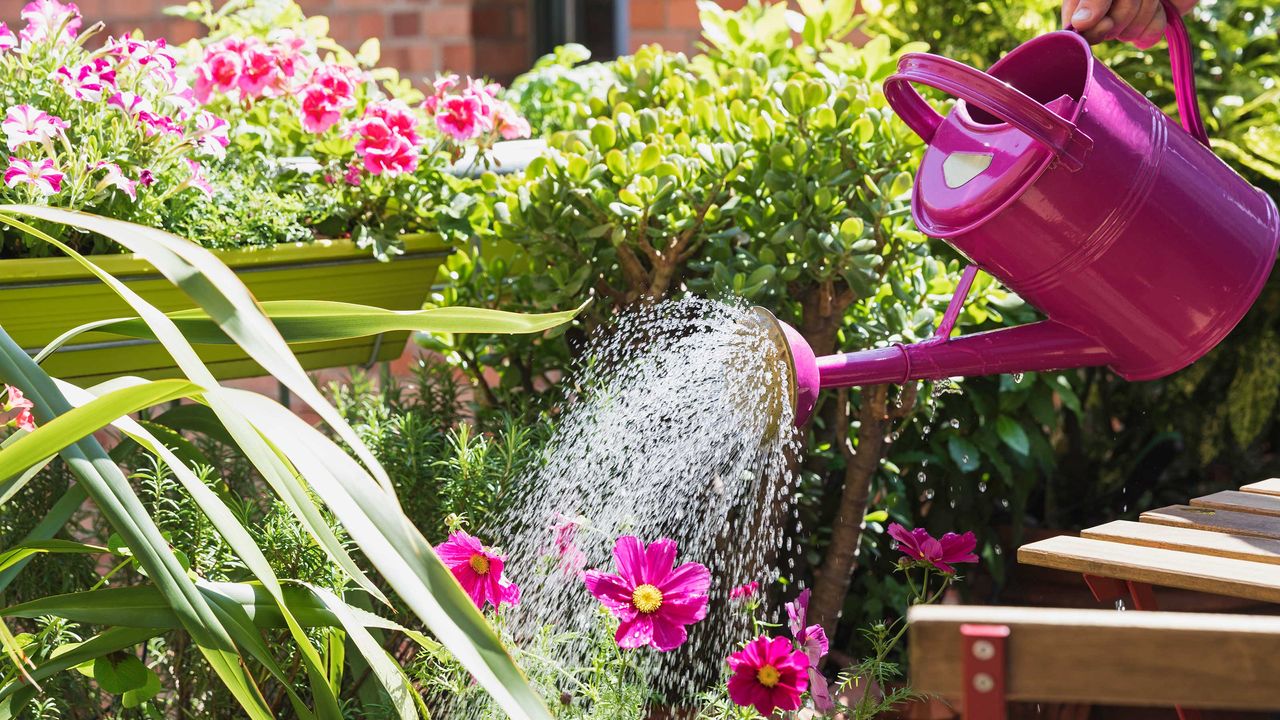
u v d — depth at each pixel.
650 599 1.34
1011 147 1.32
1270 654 0.73
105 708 1.56
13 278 1.62
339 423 1.07
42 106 1.76
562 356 2.19
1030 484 2.38
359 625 1.17
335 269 1.90
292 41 2.17
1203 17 2.47
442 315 1.23
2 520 1.57
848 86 1.97
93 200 1.71
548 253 1.99
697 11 3.89
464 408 2.22
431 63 3.82
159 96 1.85
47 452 1.00
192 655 1.53
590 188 1.94
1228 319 1.35
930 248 2.26
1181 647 0.74
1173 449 2.72
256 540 1.52
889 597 2.22
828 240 1.86
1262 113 2.43
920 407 2.05
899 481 2.23
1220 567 1.23
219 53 2.02
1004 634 0.76
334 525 1.53
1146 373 1.40
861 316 2.06
